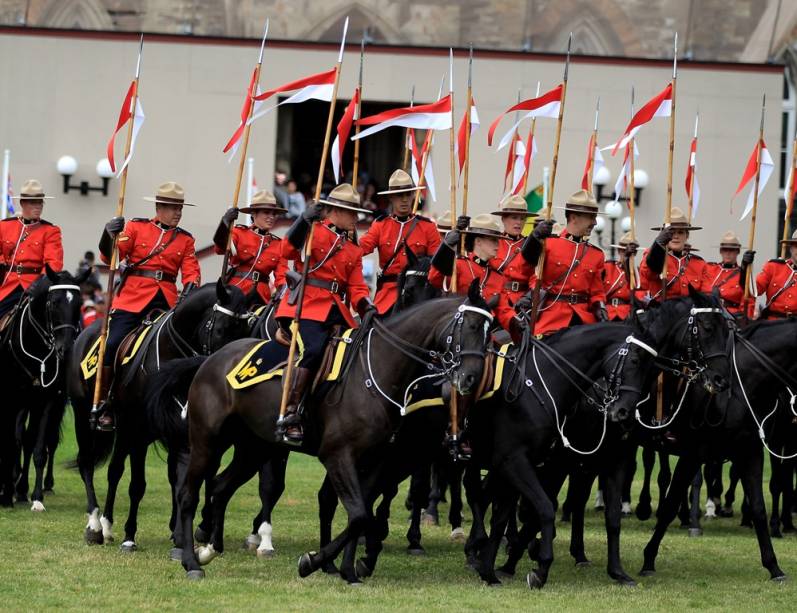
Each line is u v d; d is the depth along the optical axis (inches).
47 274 1407.5
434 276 1295.5
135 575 1094.4
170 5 2758.4
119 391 1261.1
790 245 1558.8
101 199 2753.4
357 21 2765.7
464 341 1004.6
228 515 1489.9
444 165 2746.1
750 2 2785.4
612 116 2773.1
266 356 1104.2
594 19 2783.0
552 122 2753.4
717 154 2792.8
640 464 2165.4
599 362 1099.3
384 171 2928.2
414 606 994.1
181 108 2753.4
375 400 1053.8
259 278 1517.0
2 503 1494.8
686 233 1547.7
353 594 1037.2
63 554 1187.3
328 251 1124.5
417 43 2778.1
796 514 1685.5
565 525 1519.4
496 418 1106.7
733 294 1630.2
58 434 1624.0
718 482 1683.1
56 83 2748.5
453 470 1373.0
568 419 1123.3
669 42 2795.3
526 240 1205.7
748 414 1201.4
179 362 1164.5
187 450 1192.2
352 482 1054.4
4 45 2738.7
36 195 1503.4
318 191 1110.4
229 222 1330.0
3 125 2738.7
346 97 2765.7
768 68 2787.9
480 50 2758.4
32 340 1423.5
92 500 1266.0
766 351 1216.8
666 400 1230.9
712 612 1011.3
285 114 2888.8
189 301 1245.7
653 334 1097.4
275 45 2758.4
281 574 1122.0
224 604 982.4
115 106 2755.9
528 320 1172.5
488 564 1115.9
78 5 2760.8
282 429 1054.4
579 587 1108.5
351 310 1264.8
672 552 1333.7
